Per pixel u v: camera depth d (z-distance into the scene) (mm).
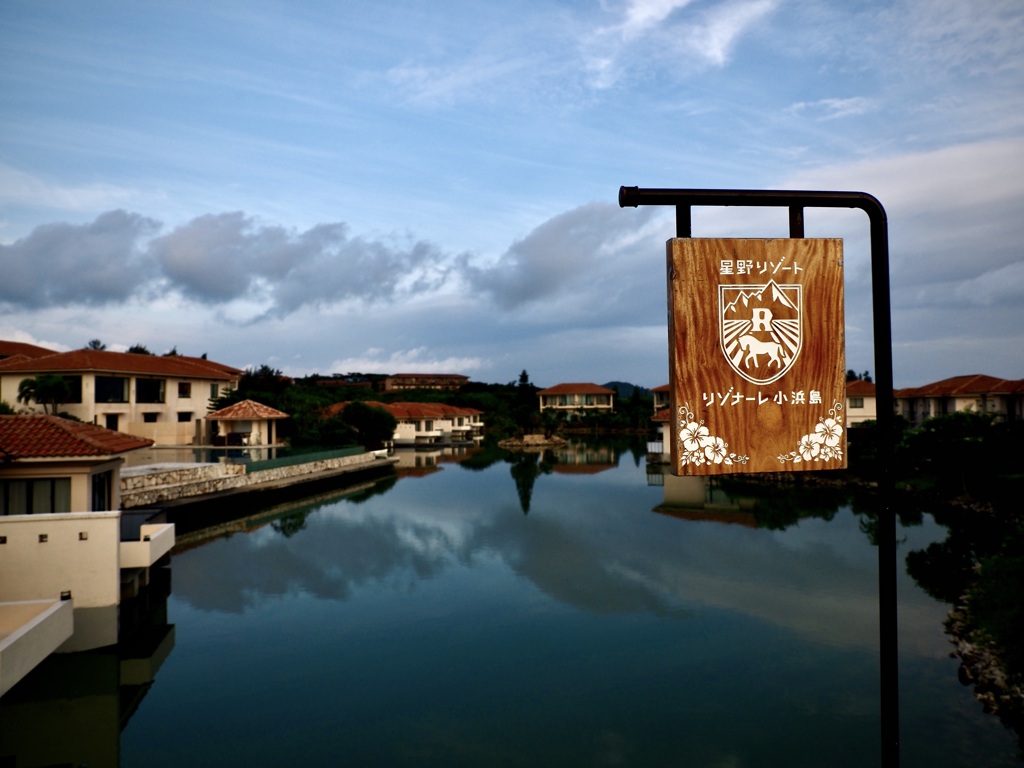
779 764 10852
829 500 35844
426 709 12945
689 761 11016
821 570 22031
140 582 17672
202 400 53719
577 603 19109
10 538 14234
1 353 53188
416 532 29172
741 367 3750
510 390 143875
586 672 14484
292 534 28891
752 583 20766
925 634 16109
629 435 101000
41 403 39406
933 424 34531
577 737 11820
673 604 18906
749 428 3756
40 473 16391
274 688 13930
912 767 10523
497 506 36125
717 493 39688
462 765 11031
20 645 10250
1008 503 29281
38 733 12523
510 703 13125
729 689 13547
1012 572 18500
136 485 28766
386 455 62406
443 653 15656
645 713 12633
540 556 24609
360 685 14008
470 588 20672
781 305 3789
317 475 41438
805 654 15195
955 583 19969
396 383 151875
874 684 13578
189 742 11898
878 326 3703
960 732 11523
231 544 26984
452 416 93000
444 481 47844
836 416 3824
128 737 12125
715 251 3752
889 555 3621
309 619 18016
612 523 30750
